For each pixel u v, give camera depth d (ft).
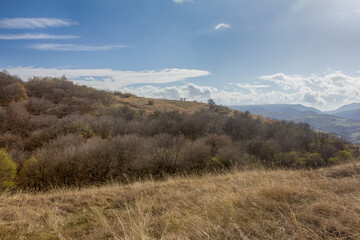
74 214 12.32
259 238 6.95
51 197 15.38
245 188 13.10
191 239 7.45
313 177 16.88
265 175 17.44
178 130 94.27
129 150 54.75
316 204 8.90
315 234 6.64
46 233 9.75
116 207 13.21
